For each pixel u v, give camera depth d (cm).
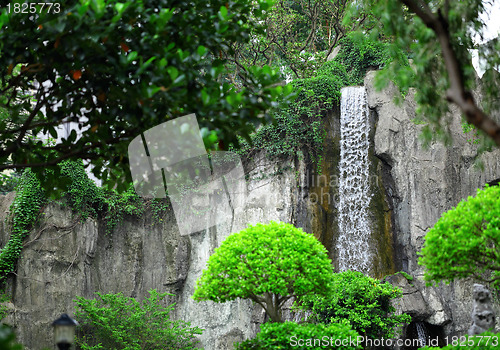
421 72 802
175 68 586
